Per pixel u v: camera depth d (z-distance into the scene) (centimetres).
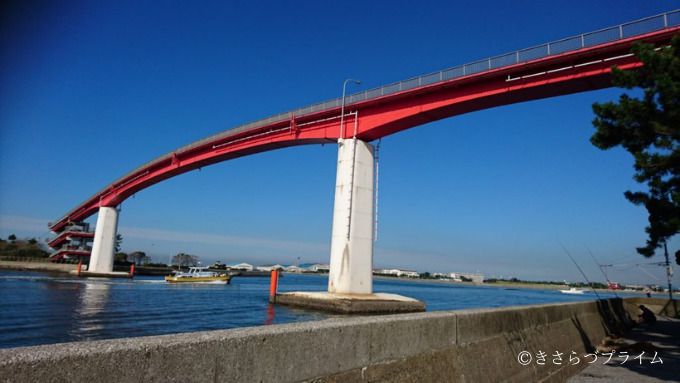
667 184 1284
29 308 3231
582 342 1005
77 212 9531
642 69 1231
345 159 3756
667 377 835
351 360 337
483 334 544
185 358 236
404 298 3766
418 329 419
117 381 210
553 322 843
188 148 5678
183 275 7912
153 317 3041
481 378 498
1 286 5222
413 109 3538
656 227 1336
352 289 3478
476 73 3175
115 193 7706
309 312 3444
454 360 462
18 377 179
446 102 3372
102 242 7950
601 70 2745
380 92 3706
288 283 10819
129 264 11981
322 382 309
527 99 3228
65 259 10375
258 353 272
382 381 361
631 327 1838
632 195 1388
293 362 292
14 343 1970
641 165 1189
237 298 4916
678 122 1103
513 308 667
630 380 802
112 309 3409
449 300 7431
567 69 2856
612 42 2630
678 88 1058
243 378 262
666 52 1167
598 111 1273
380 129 3766
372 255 3678
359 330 349
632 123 1207
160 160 6244
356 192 3653
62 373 194
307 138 4269
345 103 3900
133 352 218
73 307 3409
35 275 8331
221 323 2859
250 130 4741
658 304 2611
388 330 380
